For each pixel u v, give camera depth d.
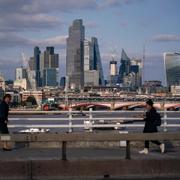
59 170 12.86
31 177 12.71
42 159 13.09
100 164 13.03
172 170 13.34
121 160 13.15
